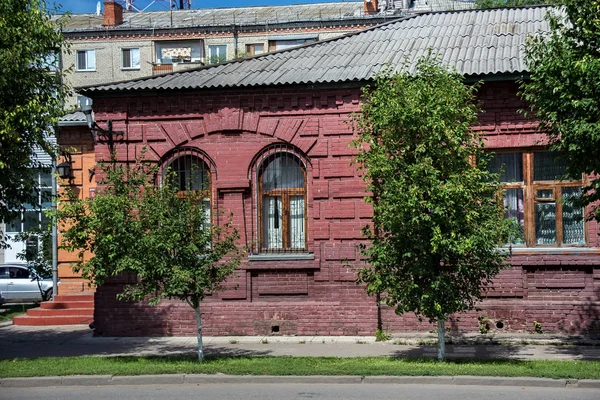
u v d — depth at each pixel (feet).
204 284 47.62
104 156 61.57
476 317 56.70
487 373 41.37
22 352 55.26
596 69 43.42
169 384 43.01
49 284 103.14
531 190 57.88
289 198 60.75
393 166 45.09
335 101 58.90
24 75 53.52
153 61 171.22
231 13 181.37
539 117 48.19
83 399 39.01
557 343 53.62
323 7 179.11
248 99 60.23
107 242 47.11
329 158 58.90
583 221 57.41
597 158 45.11
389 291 46.37
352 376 42.19
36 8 54.65
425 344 54.85
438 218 43.98
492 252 46.62
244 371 43.32
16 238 79.46
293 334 58.80
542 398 37.06
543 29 63.41
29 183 55.01
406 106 44.83
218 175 60.54
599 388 39.75
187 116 61.11
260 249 60.49
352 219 58.49
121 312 60.95
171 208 48.11
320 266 58.85
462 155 45.29
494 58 58.34
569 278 56.49
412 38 65.26
